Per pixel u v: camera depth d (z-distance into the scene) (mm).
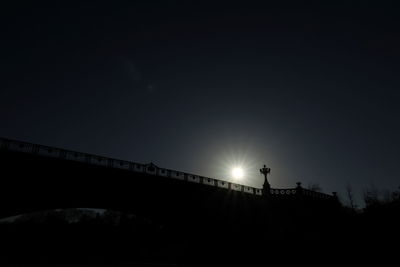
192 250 44781
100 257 65875
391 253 45250
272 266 44031
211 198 42156
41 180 27594
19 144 26344
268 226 48156
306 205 49938
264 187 50406
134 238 81938
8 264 48719
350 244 48312
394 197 69688
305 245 46750
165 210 37594
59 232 83875
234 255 43969
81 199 30531
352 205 74938
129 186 33344
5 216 26172
